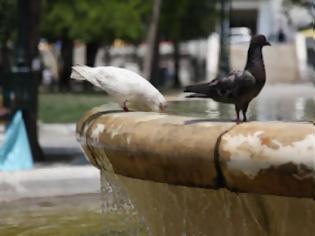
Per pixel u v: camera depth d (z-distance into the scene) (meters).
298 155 5.41
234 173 5.66
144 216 7.14
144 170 6.23
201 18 55.22
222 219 6.27
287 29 58.03
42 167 14.17
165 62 78.62
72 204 11.62
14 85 16.08
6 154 14.23
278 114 13.30
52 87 57.56
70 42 53.78
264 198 5.89
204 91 5.87
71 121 29.61
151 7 49.16
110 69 7.13
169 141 5.94
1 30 35.19
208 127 5.84
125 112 6.91
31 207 11.52
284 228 5.98
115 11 48.19
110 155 6.52
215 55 62.69
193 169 5.85
